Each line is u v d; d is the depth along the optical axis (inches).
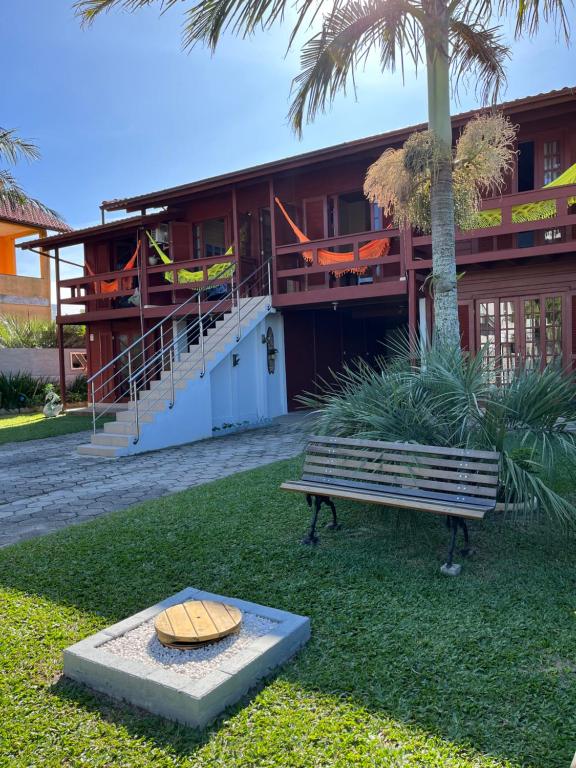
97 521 219.8
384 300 526.6
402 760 88.9
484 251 453.1
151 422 394.6
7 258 1016.2
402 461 173.9
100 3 259.4
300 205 558.6
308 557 172.9
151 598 149.9
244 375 491.8
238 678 106.1
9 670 118.7
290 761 90.0
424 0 257.1
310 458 194.1
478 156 266.2
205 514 219.3
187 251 618.5
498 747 91.0
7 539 211.6
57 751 95.2
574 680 107.3
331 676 112.0
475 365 197.9
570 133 420.2
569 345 411.2
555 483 212.8
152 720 102.3
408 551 175.5
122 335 693.3
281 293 551.2
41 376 790.5
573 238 418.0
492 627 127.6
